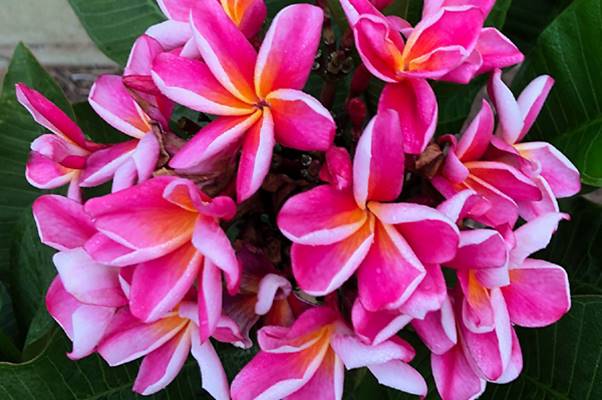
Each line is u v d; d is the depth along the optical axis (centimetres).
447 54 44
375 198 44
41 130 66
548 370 56
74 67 111
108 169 46
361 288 43
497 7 56
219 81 44
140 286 43
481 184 45
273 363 45
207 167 44
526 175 46
